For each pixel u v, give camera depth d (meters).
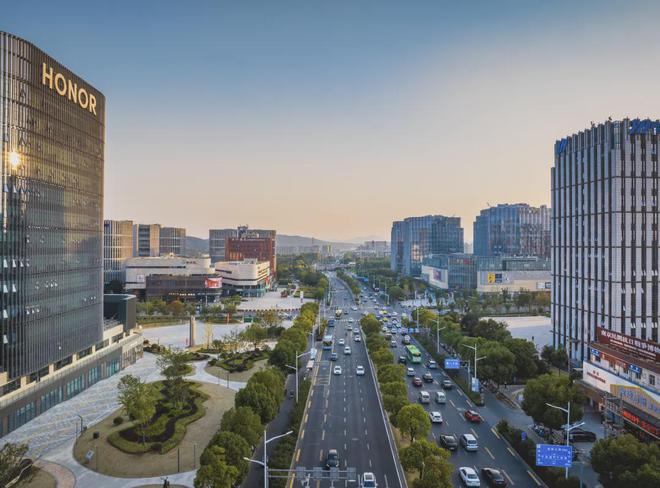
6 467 54.91
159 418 83.00
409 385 108.38
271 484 60.19
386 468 66.56
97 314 109.25
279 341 114.19
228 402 94.75
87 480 63.59
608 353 85.75
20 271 82.88
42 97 88.69
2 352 79.56
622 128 110.94
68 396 97.06
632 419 73.00
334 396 99.94
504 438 77.12
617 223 110.06
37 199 87.31
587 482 61.91
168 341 157.25
